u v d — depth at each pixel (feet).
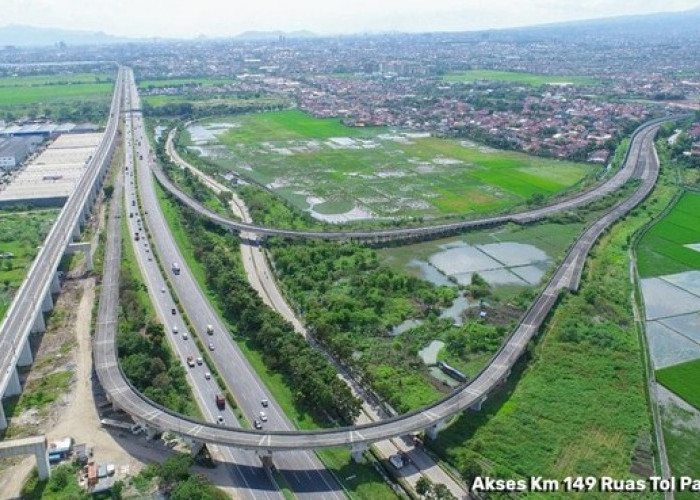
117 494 460.55
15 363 584.40
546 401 593.42
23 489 473.67
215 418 561.02
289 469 502.79
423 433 547.08
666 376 643.04
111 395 557.74
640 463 513.04
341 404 558.56
